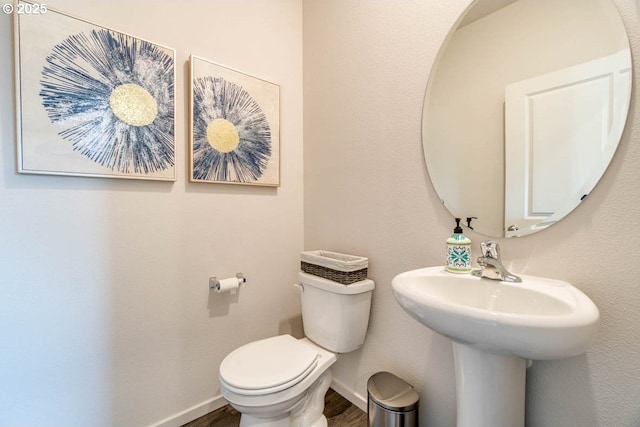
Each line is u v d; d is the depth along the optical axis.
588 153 0.80
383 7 1.32
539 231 0.89
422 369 1.21
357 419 1.39
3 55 0.97
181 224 1.36
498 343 0.63
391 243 1.31
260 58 1.61
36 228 1.03
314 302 1.41
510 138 0.95
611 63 0.76
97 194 1.15
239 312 1.55
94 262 1.15
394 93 1.29
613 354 0.77
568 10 0.83
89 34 1.10
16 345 1.01
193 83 1.35
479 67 1.02
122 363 1.21
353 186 1.49
